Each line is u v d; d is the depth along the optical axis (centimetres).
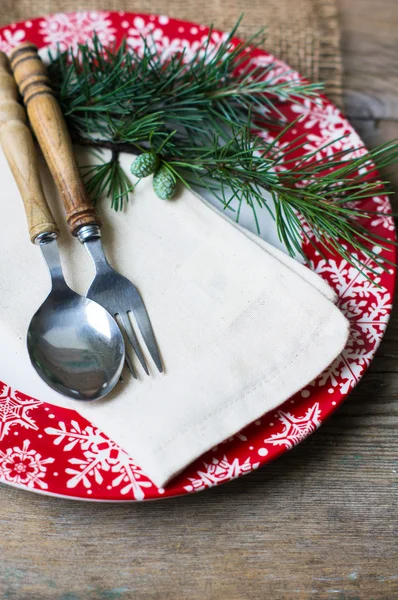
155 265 45
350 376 44
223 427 41
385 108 57
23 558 42
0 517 43
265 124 52
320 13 60
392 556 43
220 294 44
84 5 59
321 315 43
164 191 45
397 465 46
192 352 43
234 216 48
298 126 52
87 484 40
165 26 54
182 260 45
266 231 48
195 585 42
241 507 44
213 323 43
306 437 44
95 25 54
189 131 50
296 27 59
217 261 44
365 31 60
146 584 42
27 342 43
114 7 59
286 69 53
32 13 58
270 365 42
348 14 60
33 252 45
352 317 45
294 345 43
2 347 43
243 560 43
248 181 47
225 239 45
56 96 49
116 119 49
